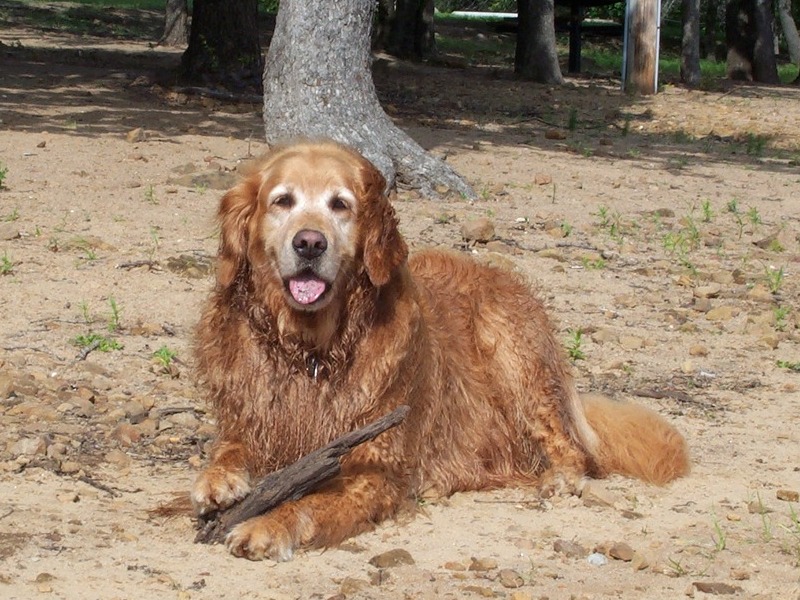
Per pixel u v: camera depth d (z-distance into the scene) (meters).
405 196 15.09
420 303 6.87
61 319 9.66
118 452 7.08
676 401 9.02
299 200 6.17
